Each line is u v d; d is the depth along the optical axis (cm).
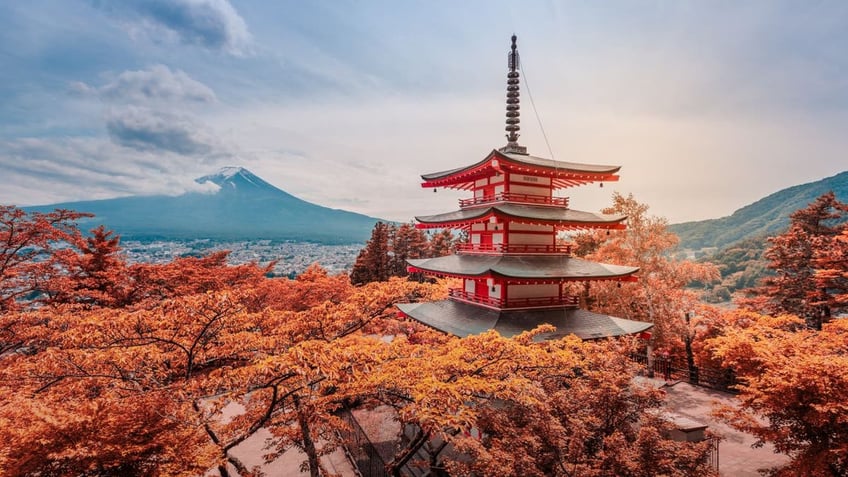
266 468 1811
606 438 969
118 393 1122
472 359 1305
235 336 1326
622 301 3184
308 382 1108
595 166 2445
